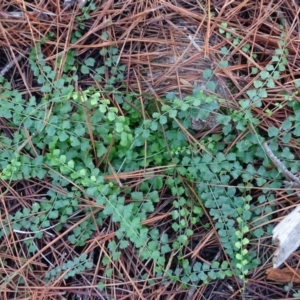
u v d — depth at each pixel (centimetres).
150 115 55
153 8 57
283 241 48
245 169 54
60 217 55
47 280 53
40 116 53
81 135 53
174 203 53
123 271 53
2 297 52
